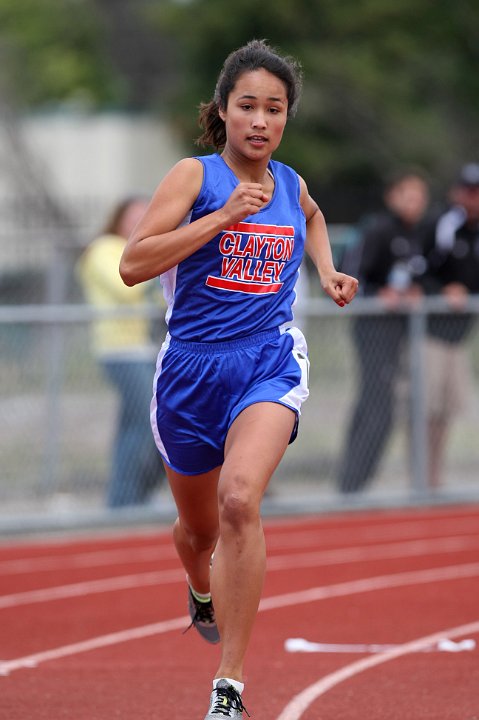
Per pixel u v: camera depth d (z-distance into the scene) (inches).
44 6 5920.3
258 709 688.4
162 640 880.3
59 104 5644.7
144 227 601.0
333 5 4284.0
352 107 4124.0
